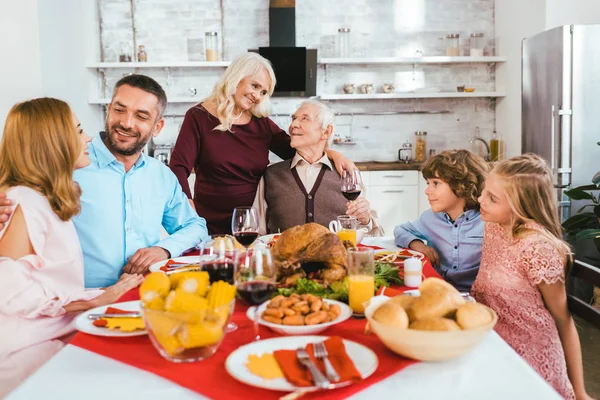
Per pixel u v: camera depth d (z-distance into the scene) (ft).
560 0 16.29
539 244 5.64
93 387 3.36
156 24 19.74
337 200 9.68
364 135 20.54
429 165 7.74
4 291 5.10
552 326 5.74
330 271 5.38
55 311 5.23
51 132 5.53
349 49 19.63
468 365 3.62
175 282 4.08
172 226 8.41
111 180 7.20
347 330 4.34
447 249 7.76
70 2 16.98
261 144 10.41
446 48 20.18
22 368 5.04
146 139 7.25
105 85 19.85
